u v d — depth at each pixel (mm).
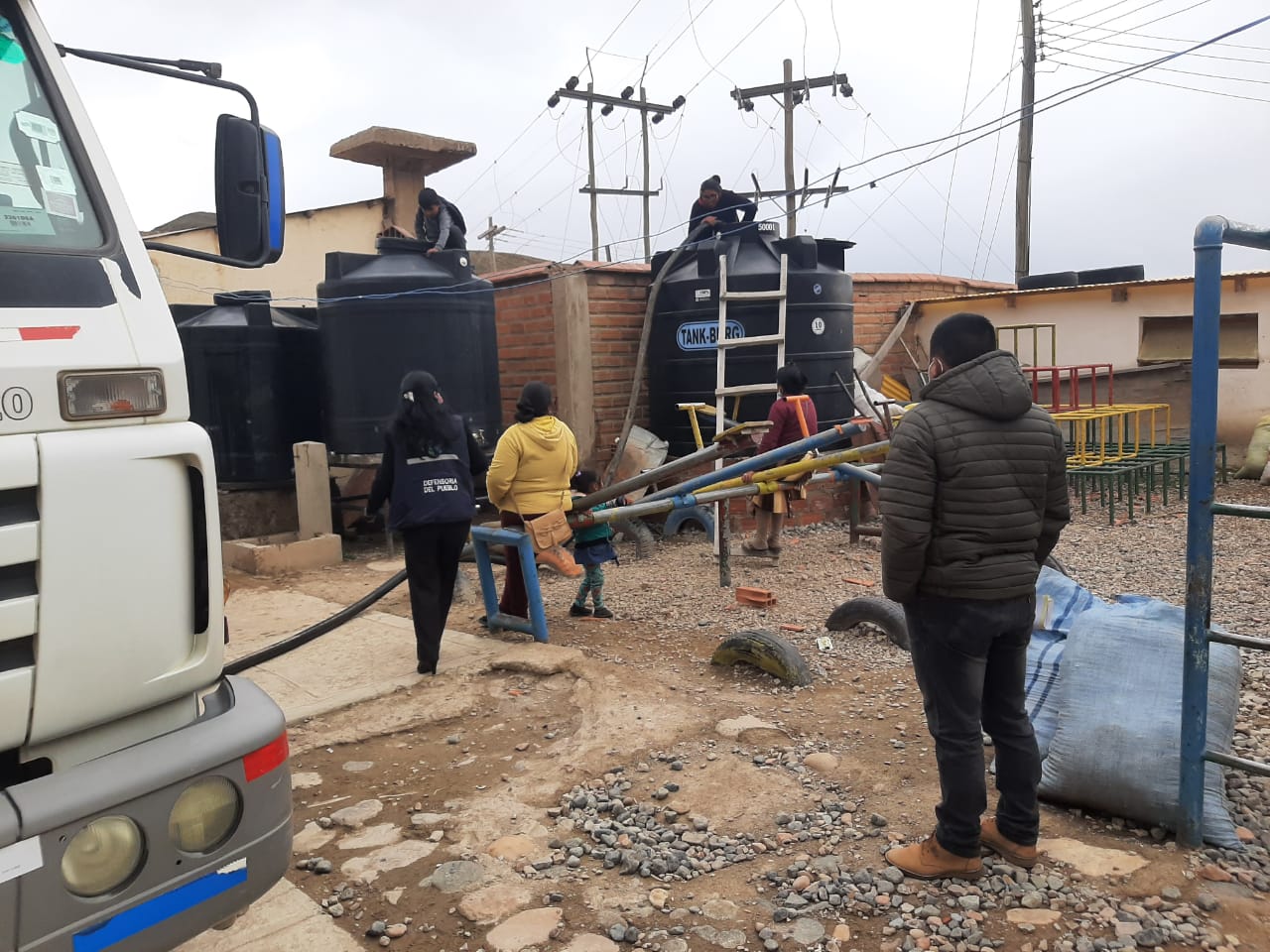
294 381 9883
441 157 14344
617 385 10438
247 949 2961
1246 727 4348
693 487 6371
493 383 9516
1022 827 3260
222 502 9508
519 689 5340
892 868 3307
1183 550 8375
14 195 2189
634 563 8562
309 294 14336
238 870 2174
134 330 2195
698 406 9016
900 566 3039
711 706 4910
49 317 2053
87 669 2035
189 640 2230
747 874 3357
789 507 9367
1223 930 2908
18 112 2287
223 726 2205
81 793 1934
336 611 7098
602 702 4910
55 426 2006
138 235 2369
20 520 1940
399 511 5340
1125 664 3697
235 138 2855
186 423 2264
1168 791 3400
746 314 9422
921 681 3229
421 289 8844
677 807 3832
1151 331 12992
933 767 4105
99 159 2379
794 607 6859
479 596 7434
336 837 3742
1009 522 3047
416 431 5371
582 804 3885
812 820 3697
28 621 1940
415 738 4762
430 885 3344
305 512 9039
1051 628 4551
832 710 4816
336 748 4633
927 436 3021
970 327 3127
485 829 3717
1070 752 3609
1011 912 3027
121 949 1992
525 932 3027
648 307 9859
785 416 7836
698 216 10172
